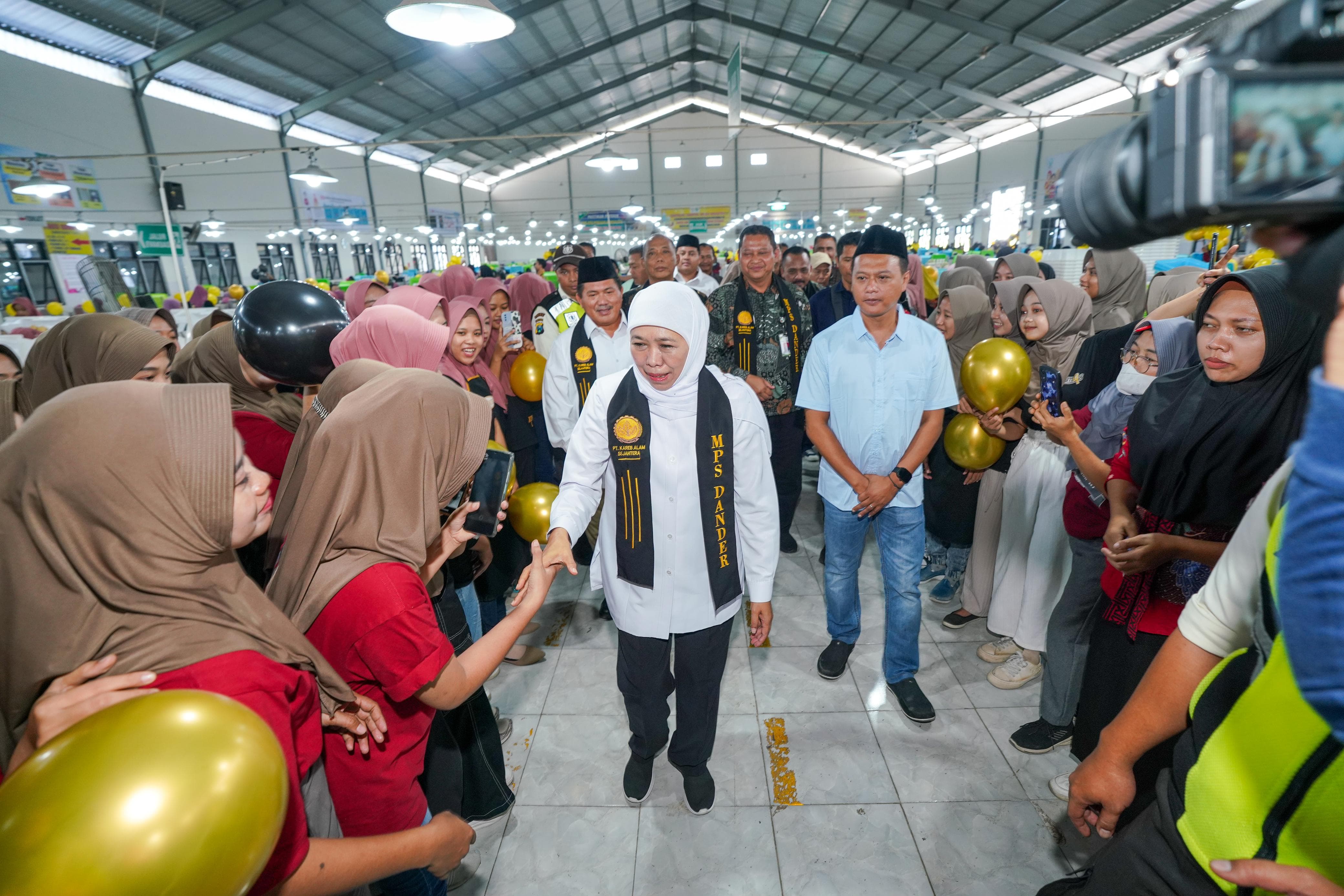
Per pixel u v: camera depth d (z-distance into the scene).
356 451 0.88
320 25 12.16
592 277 2.44
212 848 0.50
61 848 0.46
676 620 1.56
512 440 2.92
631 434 1.48
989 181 21.45
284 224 17.20
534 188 31.00
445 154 24.16
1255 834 0.68
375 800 1.03
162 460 0.64
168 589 0.66
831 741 1.99
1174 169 0.35
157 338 1.79
